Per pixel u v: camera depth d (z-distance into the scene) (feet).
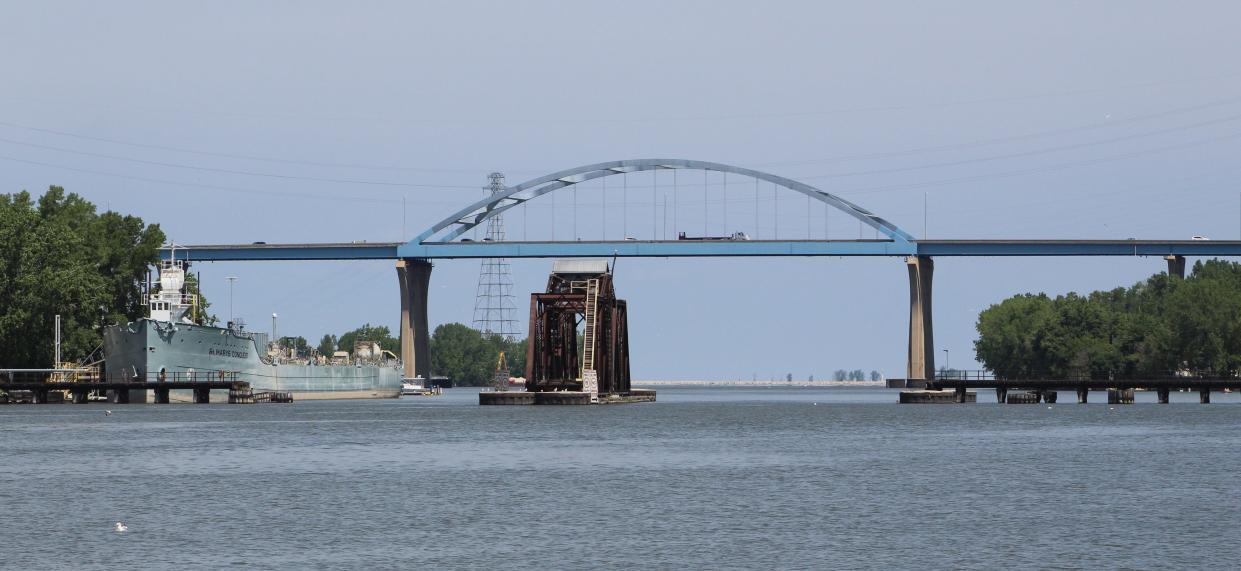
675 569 615.16
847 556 643.04
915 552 652.07
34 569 613.11
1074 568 615.57
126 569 613.52
